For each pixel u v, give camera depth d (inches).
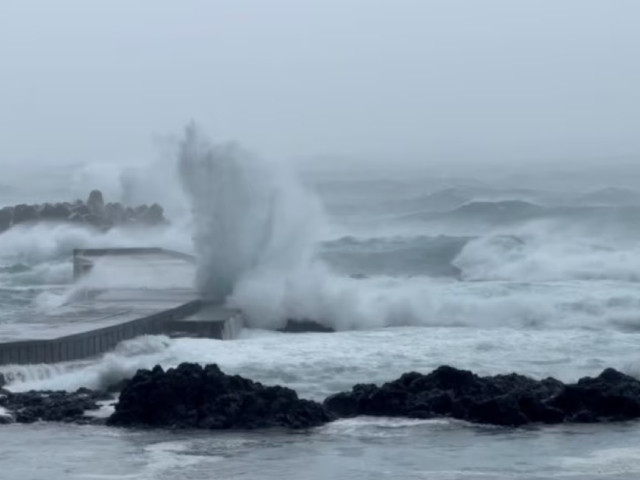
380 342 3078.2
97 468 2129.7
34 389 2608.3
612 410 2425.0
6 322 3102.9
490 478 2078.0
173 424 2370.8
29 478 2081.7
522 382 2539.4
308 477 2084.2
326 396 2571.4
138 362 2751.0
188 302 3388.3
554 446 2245.3
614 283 3981.3
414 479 2071.9
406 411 2432.3
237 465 2143.2
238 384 2428.6
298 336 3225.9
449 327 3366.1
